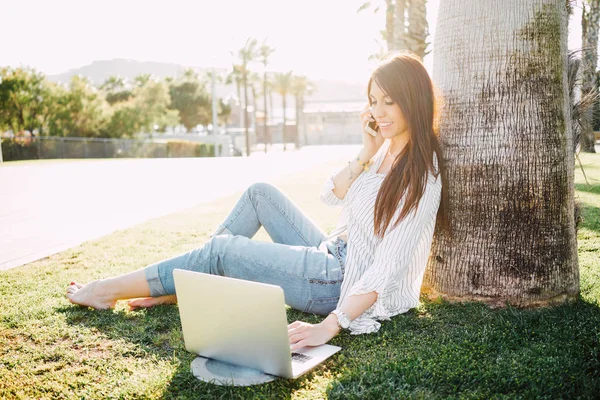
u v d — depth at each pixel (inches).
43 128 1422.2
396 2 360.8
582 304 111.3
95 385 83.6
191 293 87.4
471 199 110.5
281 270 100.7
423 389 77.9
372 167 107.7
